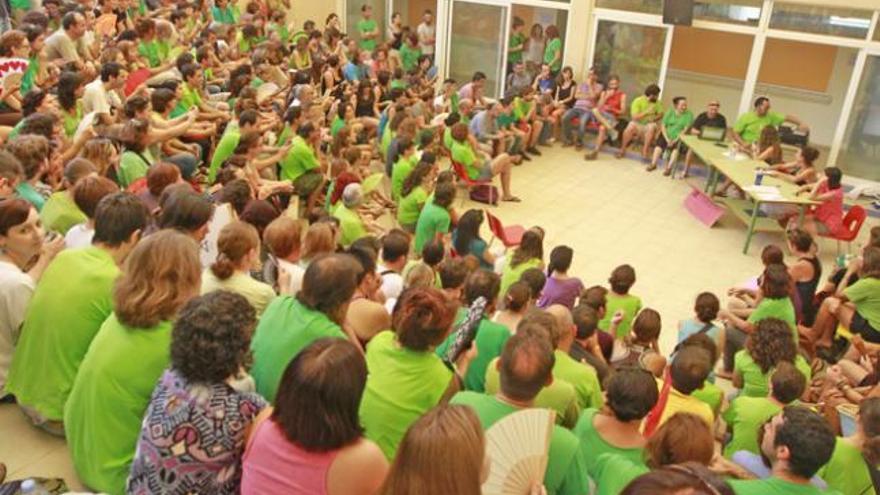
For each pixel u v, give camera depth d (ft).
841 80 36.73
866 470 10.48
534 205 30.19
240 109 23.76
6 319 10.34
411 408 8.96
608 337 15.49
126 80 23.07
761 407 11.85
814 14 32.24
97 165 15.80
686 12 34.22
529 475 6.57
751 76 34.60
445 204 20.98
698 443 7.77
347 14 48.57
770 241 27.81
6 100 20.84
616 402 8.80
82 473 8.92
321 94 33.12
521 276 15.33
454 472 5.07
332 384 6.26
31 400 10.12
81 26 25.73
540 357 7.89
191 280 8.77
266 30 38.81
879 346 17.94
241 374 7.97
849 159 33.45
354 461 6.31
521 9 41.37
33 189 14.33
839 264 22.21
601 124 36.24
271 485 6.46
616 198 31.42
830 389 15.65
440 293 9.43
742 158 30.12
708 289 24.00
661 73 37.29
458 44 43.91
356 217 19.31
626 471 7.78
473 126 33.06
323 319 9.03
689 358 11.40
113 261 10.24
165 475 7.20
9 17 34.09
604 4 37.68
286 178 23.29
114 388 8.48
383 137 29.89
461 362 11.07
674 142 34.04
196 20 35.29
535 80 39.60
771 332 14.01
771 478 8.32
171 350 7.27
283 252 12.69
